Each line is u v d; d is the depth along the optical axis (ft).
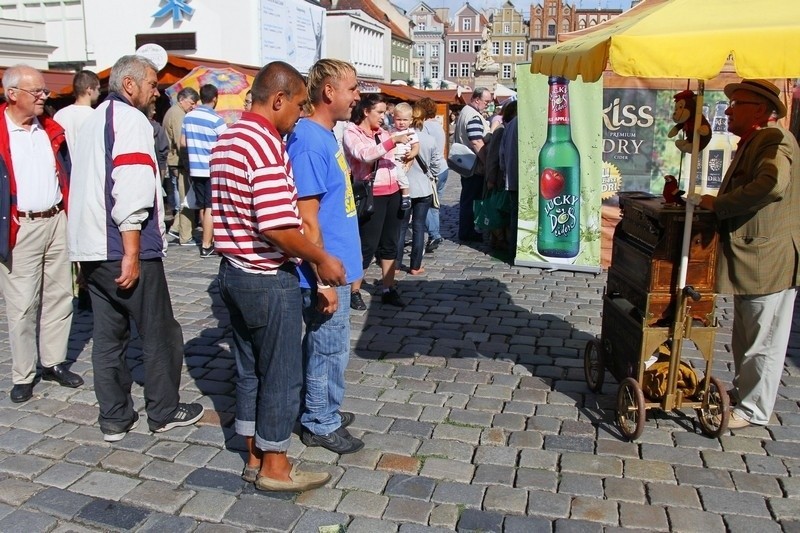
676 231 12.02
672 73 9.75
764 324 12.41
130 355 16.63
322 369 11.76
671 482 11.30
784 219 11.83
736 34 9.45
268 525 10.22
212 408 13.97
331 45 100.94
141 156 11.57
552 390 14.83
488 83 88.02
